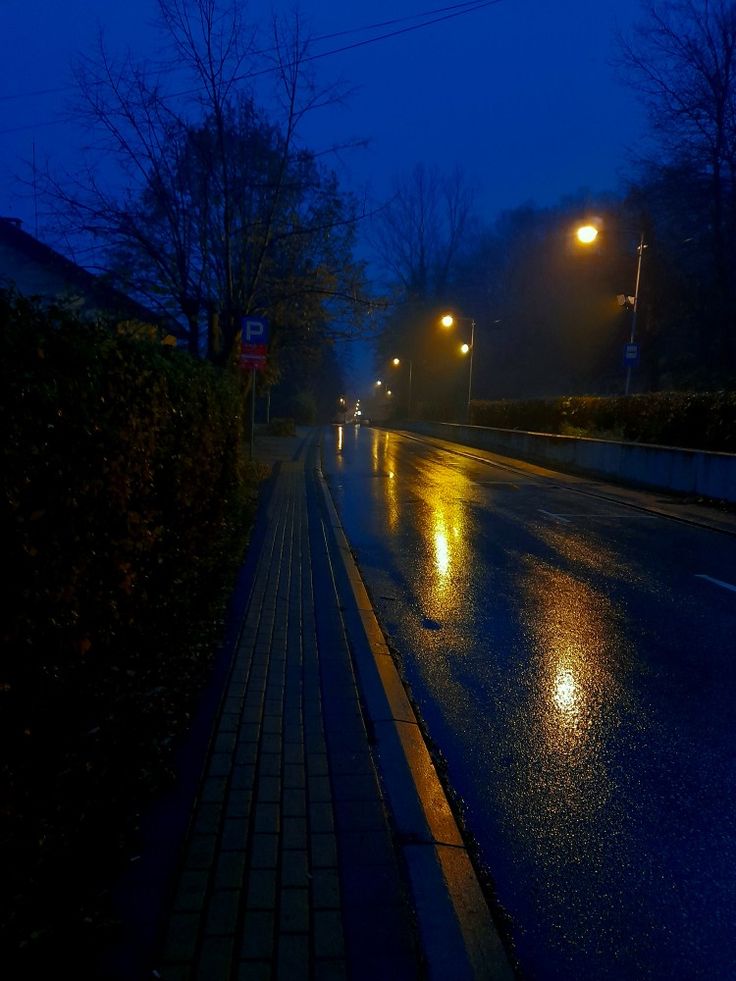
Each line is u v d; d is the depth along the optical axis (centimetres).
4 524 337
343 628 711
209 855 346
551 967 303
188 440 795
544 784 451
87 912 301
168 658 600
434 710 560
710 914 337
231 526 1205
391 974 282
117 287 1658
